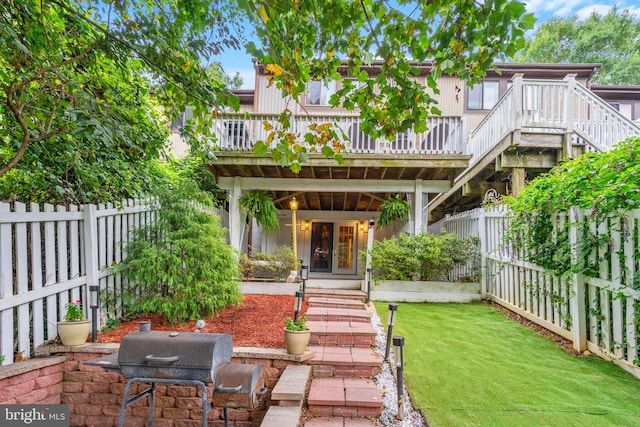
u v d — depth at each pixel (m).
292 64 2.27
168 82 3.04
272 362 3.60
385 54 2.25
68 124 3.23
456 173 7.11
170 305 4.30
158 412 3.48
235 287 4.97
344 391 3.20
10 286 3.16
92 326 3.77
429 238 6.91
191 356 2.35
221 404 2.43
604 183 3.58
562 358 3.88
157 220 4.78
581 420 2.74
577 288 4.02
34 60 2.90
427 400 3.07
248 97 11.76
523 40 1.95
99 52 3.37
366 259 6.99
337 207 11.12
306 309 5.46
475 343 4.36
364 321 4.88
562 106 6.32
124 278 4.58
